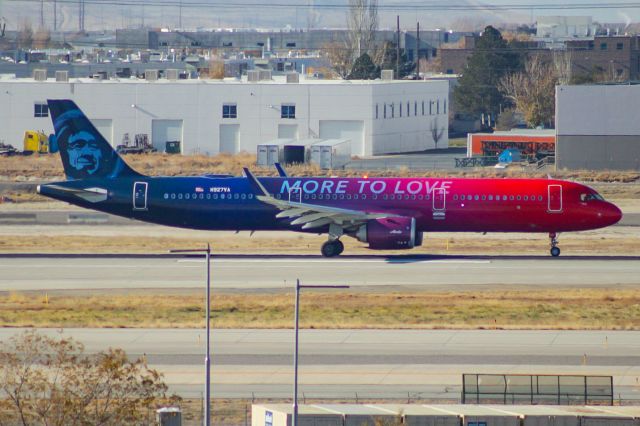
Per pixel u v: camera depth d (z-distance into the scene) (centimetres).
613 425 18238
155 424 18238
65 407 17738
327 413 18412
